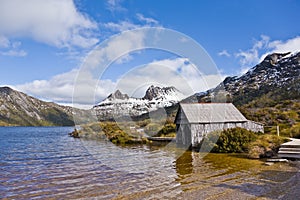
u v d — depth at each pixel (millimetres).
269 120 27812
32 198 7613
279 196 6785
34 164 13773
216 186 7984
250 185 7988
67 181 9469
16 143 28438
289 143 13867
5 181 9797
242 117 21297
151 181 8930
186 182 8617
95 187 8445
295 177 8867
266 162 12031
